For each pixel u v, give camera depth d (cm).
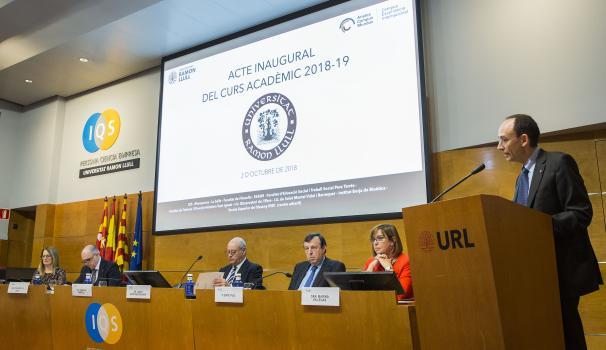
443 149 450
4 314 347
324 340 208
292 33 549
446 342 169
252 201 541
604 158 384
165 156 627
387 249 320
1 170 820
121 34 602
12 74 716
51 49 638
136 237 635
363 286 221
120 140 718
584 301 375
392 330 190
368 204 466
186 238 594
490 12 444
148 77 707
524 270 170
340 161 491
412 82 463
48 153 792
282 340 221
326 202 491
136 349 273
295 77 537
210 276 322
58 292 318
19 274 508
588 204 194
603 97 377
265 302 228
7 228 814
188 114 618
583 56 391
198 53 627
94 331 296
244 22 579
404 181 452
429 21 480
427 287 176
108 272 484
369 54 493
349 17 512
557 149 401
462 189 435
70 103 803
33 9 604
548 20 412
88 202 734
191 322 254
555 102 398
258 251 532
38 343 324
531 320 168
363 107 487
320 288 211
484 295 161
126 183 696
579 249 192
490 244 160
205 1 534
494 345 158
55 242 757
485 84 437
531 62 416
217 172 577
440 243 173
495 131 425
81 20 602
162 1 534
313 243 362
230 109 582
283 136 533
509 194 414
